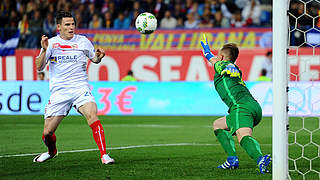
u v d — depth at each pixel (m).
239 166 21.92
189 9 69.12
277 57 16.38
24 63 59.19
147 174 20.06
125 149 28.75
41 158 23.67
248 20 66.44
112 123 45.78
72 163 23.19
